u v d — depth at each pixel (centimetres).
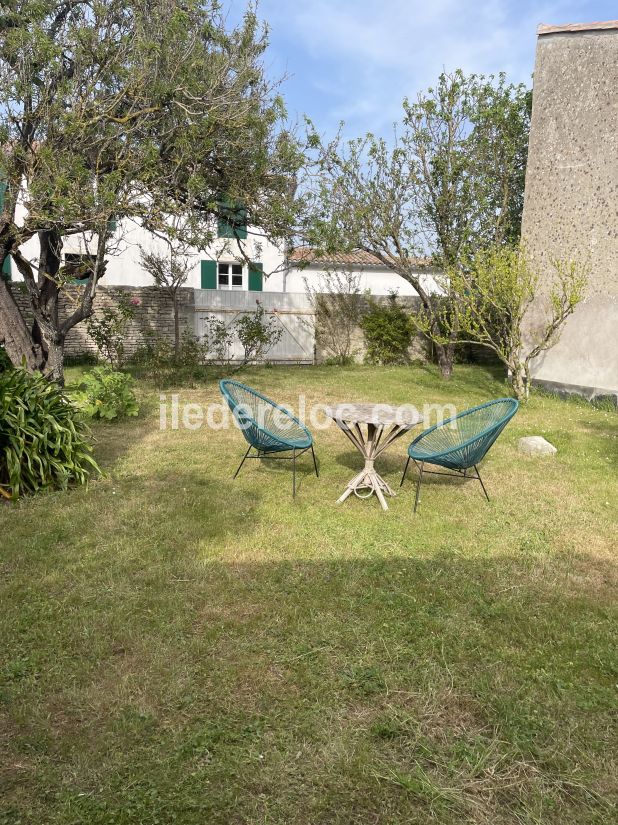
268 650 271
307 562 368
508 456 651
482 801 194
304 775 201
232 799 190
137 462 587
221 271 1883
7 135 701
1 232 778
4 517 427
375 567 363
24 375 543
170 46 769
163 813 184
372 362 1589
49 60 696
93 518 430
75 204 717
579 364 991
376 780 199
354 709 235
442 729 225
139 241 1698
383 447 502
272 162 926
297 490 516
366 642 280
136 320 1386
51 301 891
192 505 466
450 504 492
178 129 812
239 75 830
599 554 398
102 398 772
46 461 488
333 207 1263
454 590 336
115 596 317
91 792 191
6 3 723
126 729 218
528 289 954
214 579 341
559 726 228
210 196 951
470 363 1619
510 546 406
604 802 193
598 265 945
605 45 902
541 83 1009
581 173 956
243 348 1501
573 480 566
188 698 236
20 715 222
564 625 301
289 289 1981
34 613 297
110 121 786
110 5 765
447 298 1411
